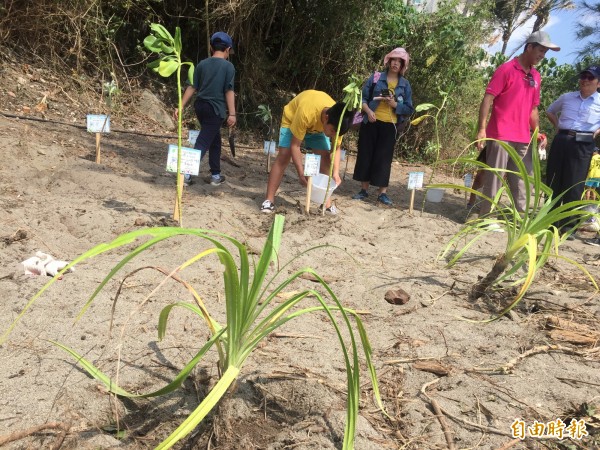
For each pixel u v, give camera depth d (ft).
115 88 22.75
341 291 9.23
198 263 9.73
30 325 6.81
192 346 6.76
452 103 30.94
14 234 9.93
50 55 23.63
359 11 28.45
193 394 5.92
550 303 9.39
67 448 4.91
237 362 5.15
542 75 32.12
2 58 21.89
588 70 15.03
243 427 5.64
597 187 18.69
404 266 11.04
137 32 26.96
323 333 7.63
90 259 9.55
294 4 29.07
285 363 6.69
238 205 14.73
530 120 16.16
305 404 5.93
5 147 15.19
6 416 5.16
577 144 15.43
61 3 22.98
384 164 17.43
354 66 30.42
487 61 35.04
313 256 10.95
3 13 22.18
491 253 12.57
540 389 6.54
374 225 14.93
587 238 16.19
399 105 16.87
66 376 5.87
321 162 15.23
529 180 9.04
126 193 14.15
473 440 5.57
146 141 20.99
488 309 9.00
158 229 3.94
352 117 12.74
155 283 8.57
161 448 3.74
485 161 15.90
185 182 15.99
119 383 5.90
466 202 20.08
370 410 5.98
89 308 7.39
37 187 13.56
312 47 29.73
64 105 21.89
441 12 31.12
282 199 16.03
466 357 7.25
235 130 27.63
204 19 26.21
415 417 5.87
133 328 7.02
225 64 15.07
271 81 30.32
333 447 5.28
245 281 4.81
